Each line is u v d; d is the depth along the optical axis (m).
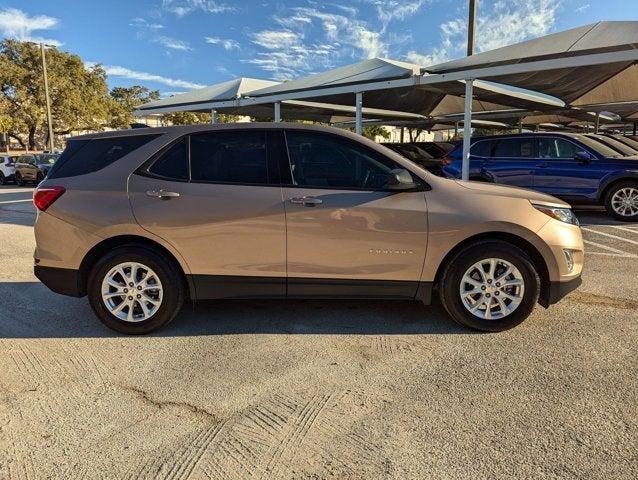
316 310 4.75
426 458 2.54
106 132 4.36
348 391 3.22
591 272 6.01
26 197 16.92
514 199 4.10
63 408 3.05
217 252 4.05
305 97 14.28
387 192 4.03
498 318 4.10
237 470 2.46
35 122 43.03
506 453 2.56
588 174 9.85
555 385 3.25
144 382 3.37
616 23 9.18
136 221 4.02
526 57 9.52
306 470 2.46
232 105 16.33
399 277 4.06
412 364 3.59
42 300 5.16
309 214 3.97
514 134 10.67
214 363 3.65
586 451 2.57
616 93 15.88
